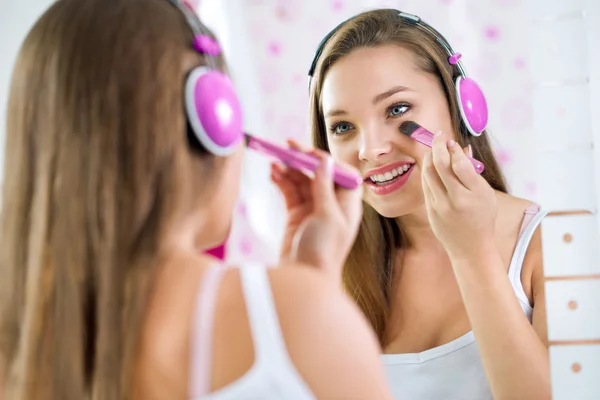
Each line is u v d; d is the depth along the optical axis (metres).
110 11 0.53
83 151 0.50
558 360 0.83
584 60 0.83
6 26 1.12
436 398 0.94
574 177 0.84
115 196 0.50
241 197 1.01
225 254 1.00
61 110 0.51
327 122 0.98
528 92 0.96
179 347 0.48
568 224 0.84
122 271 0.49
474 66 0.98
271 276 0.49
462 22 0.99
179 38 0.53
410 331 0.99
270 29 1.01
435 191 0.84
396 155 0.96
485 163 0.99
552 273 0.84
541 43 0.85
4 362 0.55
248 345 0.46
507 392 0.84
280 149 0.60
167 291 0.50
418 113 0.96
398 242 1.02
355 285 1.01
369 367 0.48
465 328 0.96
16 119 0.54
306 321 0.47
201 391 0.46
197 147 0.53
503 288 0.84
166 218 0.51
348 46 0.97
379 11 0.99
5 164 0.55
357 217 0.59
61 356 0.50
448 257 1.00
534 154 0.97
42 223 0.51
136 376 0.49
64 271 0.50
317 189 0.58
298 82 1.01
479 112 0.92
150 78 0.51
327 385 0.46
